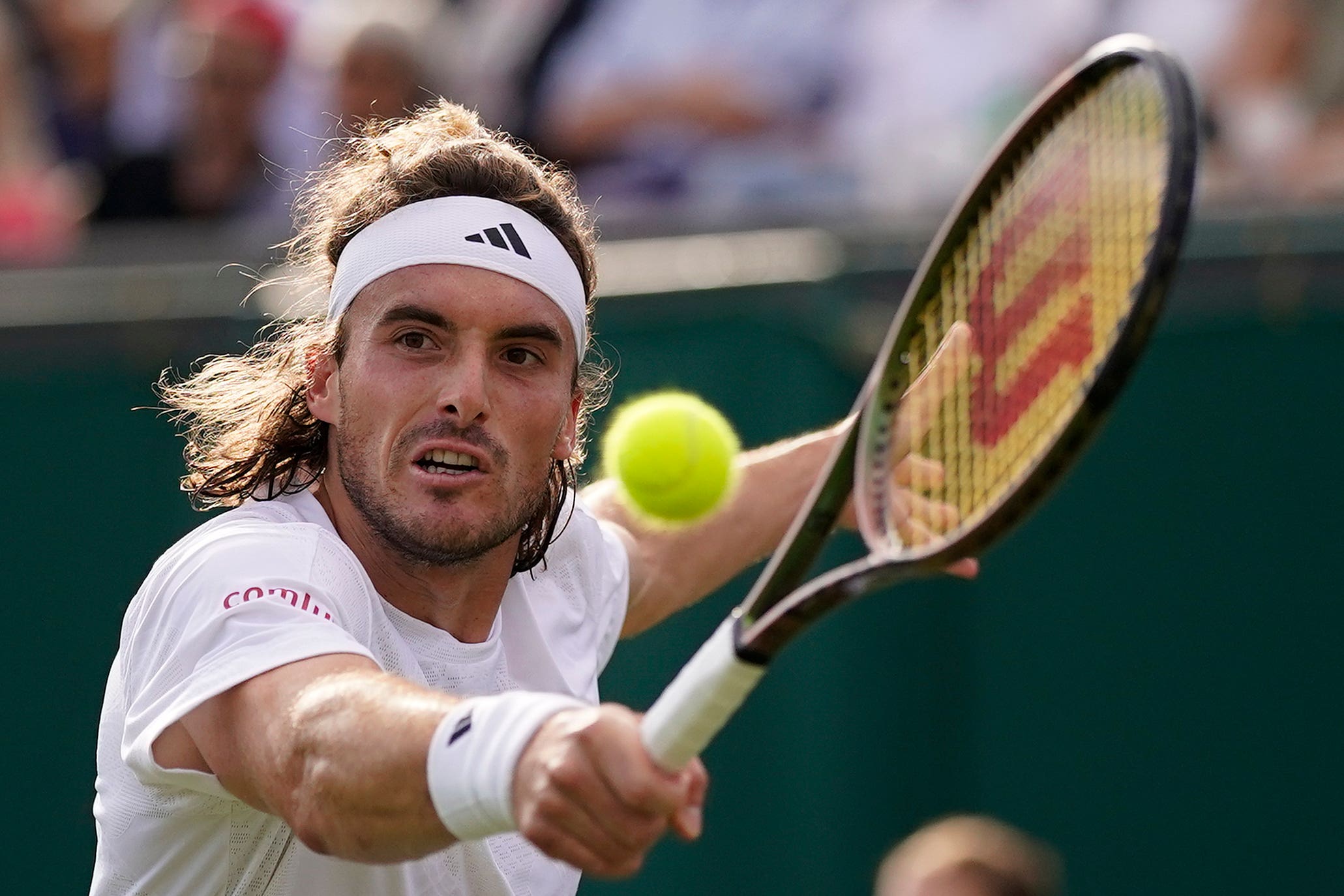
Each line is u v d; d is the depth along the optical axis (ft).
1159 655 71.87
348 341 34.45
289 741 26.84
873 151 84.94
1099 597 71.67
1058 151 27.66
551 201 36.11
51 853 65.26
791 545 27.12
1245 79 83.92
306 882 32.91
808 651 69.41
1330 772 72.38
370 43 77.61
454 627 35.81
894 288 70.59
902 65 85.61
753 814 68.95
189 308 67.46
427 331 33.88
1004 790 70.64
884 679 69.82
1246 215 73.87
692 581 44.98
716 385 69.31
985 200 29.14
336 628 29.78
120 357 66.85
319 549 32.45
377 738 25.52
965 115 84.99
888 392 28.45
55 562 66.03
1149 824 71.51
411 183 34.94
